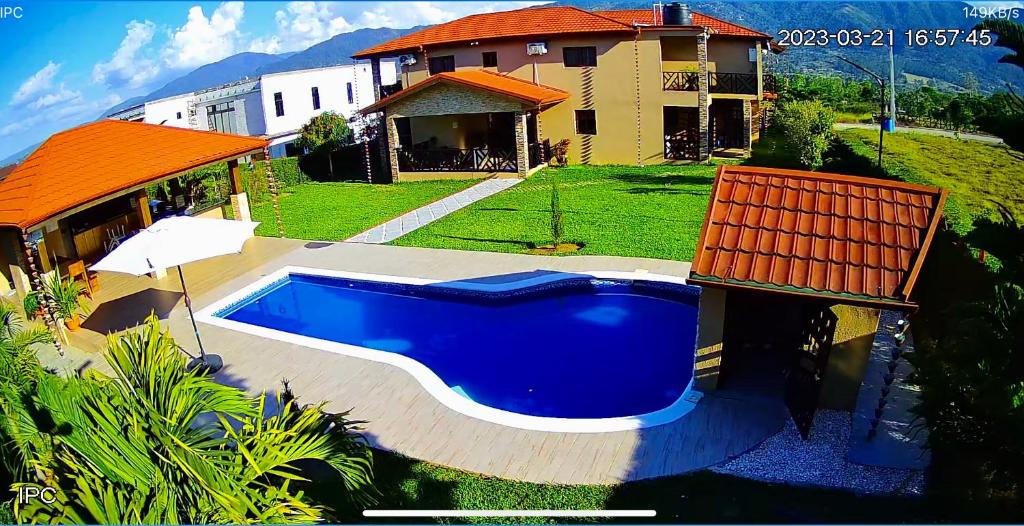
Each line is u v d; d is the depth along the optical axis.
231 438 6.21
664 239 17.33
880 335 11.50
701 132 27.66
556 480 8.01
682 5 27.62
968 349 6.52
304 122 40.38
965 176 20.00
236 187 20.81
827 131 22.70
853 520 6.93
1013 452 6.25
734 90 29.22
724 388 9.84
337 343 12.66
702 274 8.62
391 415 9.83
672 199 21.77
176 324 14.18
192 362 11.97
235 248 12.73
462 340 13.53
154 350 5.98
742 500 7.41
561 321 13.99
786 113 23.69
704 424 8.98
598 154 29.58
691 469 8.05
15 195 15.08
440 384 10.78
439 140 31.92
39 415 5.35
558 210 17.22
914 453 8.04
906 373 10.02
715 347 9.40
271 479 7.66
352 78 44.00
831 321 8.03
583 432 9.02
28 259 13.97
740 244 8.86
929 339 9.83
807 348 9.20
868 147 23.44
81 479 5.00
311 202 25.83
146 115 39.00
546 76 29.55
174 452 5.12
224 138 20.30
